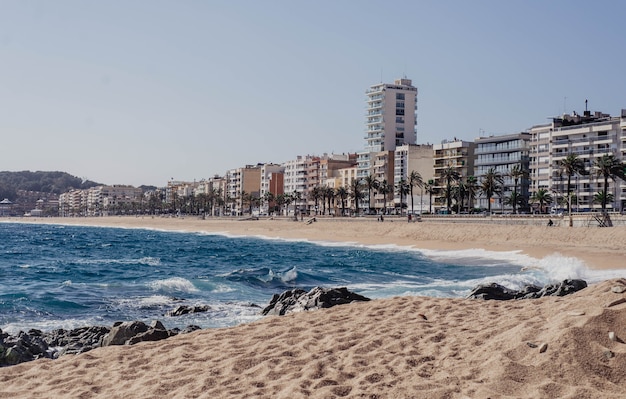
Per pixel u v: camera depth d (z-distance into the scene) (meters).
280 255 67.56
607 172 97.56
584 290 12.52
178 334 14.10
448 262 56.31
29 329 18.55
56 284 34.47
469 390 7.12
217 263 55.03
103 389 8.67
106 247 85.69
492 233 81.88
